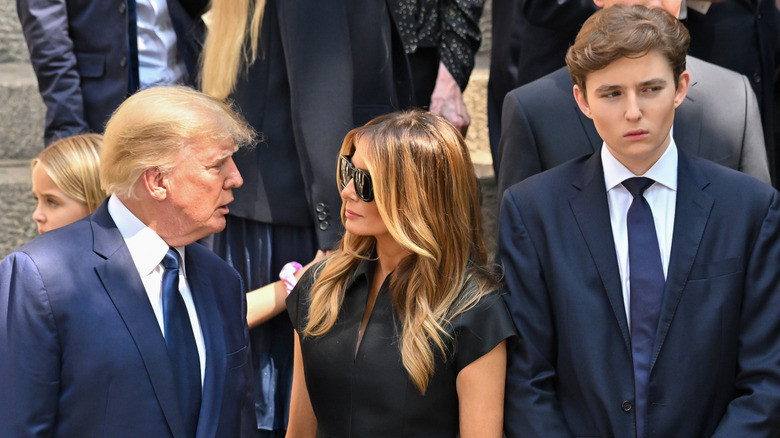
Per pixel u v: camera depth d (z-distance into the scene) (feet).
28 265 16.39
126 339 16.58
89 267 16.72
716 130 22.30
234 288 19.07
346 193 19.04
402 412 18.45
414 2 30.19
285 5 24.90
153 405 16.63
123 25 29.32
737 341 18.75
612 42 17.53
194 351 17.62
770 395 18.13
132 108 16.94
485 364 18.47
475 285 18.76
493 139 31.89
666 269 18.69
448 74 30.50
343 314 19.42
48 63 29.48
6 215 33.65
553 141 22.80
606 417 18.35
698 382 18.22
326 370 19.29
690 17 27.76
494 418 18.65
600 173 19.16
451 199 18.65
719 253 18.42
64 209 22.40
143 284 17.12
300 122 24.79
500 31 31.60
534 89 23.45
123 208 17.38
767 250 18.53
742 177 19.03
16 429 15.90
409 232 18.47
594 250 18.78
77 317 16.35
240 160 26.14
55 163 22.22
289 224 26.35
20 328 16.14
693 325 18.24
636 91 17.75
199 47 29.68
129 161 16.69
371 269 19.58
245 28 25.75
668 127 18.15
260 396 26.61
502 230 19.85
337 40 24.93
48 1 29.27
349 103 25.04
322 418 19.56
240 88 25.96
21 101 36.73
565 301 18.76
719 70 23.06
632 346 18.49
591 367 18.40
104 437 16.38
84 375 16.29
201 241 26.53
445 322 18.39
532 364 18.97
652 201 18.93
